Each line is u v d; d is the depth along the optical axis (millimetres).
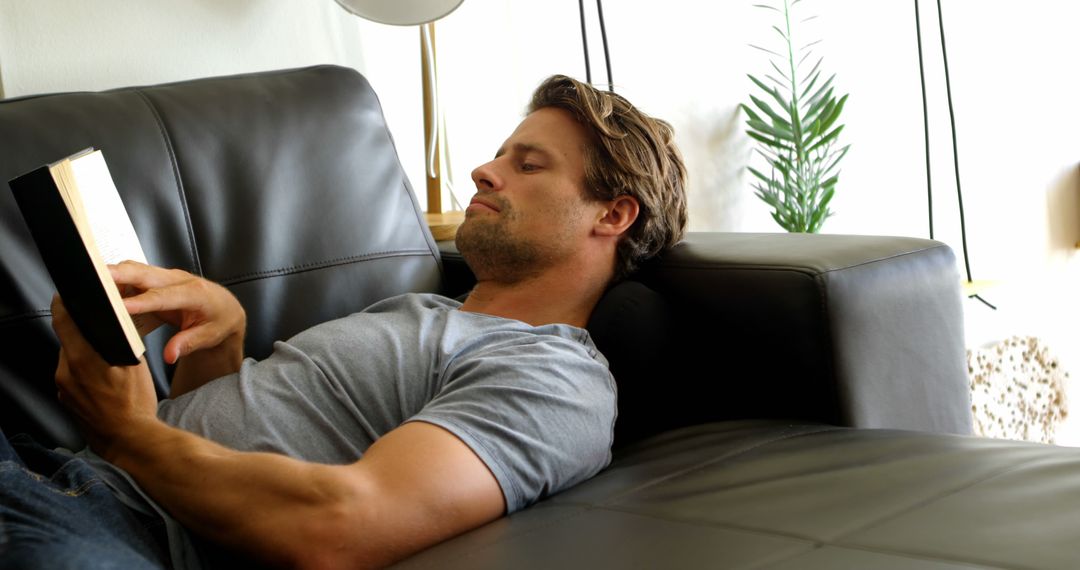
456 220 1936
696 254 1408
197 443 978
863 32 3201
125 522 897
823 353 1250
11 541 679
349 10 1833
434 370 1205
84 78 1798
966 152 3320
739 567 770
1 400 1207
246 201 1478
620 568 794
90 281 872
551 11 2531
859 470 994
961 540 781
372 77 2205
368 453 973
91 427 1009
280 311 1466
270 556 894
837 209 3133
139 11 1849
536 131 1406
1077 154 3465
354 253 1553
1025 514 822
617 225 1403
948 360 1386
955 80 3301
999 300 3266
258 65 2004
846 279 1265
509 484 1000
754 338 1312
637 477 1085
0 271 1235
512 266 1375
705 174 2885
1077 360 3449
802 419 1273
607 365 1291
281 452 1126
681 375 1368
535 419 1045
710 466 1086
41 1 1740
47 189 832
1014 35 3406
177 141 1452
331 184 1562
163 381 1363
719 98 2898
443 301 1427
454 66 2371
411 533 920
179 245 1415
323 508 890
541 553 855
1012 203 3404
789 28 2861
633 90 2701
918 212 3330
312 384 1194
